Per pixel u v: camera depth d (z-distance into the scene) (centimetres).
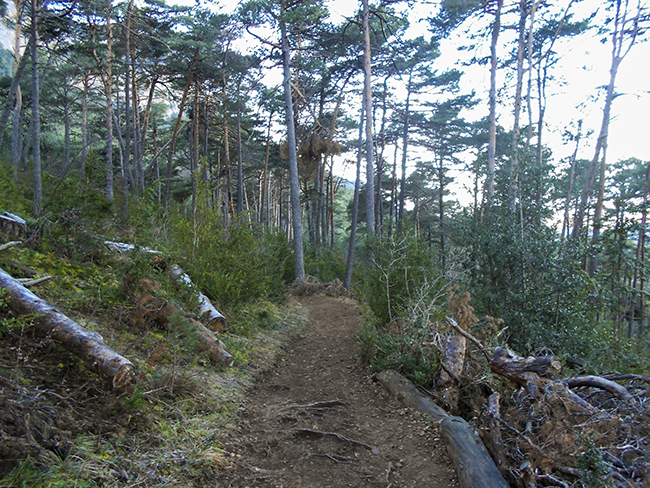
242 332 802
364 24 1669
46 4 1537
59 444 304
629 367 745
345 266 2250
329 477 387
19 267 560
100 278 601
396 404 570
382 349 690
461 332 575
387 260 878
